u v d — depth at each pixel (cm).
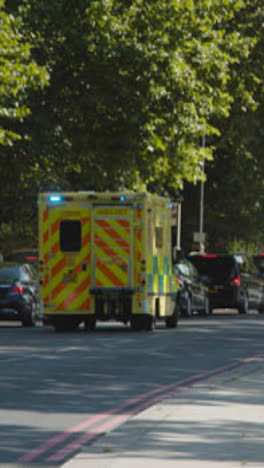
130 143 7431
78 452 2092
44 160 7462
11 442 2198
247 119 9750
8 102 6266
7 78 6009
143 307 5725
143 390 3078
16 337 5344
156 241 5925
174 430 2239
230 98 7650
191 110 7275
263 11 8844
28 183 7969
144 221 5716
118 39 7038
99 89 7238
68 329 5994
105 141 7488
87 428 2380
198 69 7344
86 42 6962
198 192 11294
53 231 5806
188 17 7238
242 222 11556
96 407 2716
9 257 9231
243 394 2883
